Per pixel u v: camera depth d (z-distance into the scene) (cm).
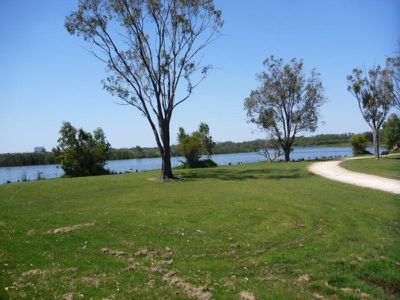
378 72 4894
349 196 1967
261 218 1530
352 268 989
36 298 773
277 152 6088
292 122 5556
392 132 6925
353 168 3434
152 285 858
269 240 1228
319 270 972
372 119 4978
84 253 1080
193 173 3531
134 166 6212
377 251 1102
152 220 1503
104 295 797
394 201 1814
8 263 968
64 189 2392
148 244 1184
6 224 1403
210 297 803
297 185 2456
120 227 1388
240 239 1246
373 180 2595
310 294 839
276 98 5531
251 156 9769
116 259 1037
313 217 1516
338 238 1227
